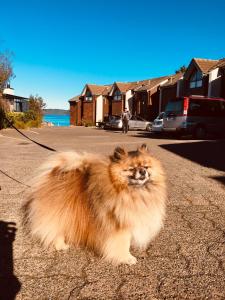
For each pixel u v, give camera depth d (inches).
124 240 26.0
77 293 22.6
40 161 76.5
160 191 26.2
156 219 25.8
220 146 110.7
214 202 45.1
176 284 24.0
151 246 30.4
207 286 23.8
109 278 24.6
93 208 25.1
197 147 109.0
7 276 24.8
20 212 38.9
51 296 22.3
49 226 27.3
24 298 22.0
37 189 28.0
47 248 29.0
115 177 24.3
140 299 22.1
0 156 85.4
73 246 29.1
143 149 26.8
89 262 26.9
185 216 38.9
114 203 24.3
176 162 77.6
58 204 26.9
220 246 30.7
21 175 59.9
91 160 27.0
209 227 35.5
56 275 25.0
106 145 117.5
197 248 30.2
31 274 25.1
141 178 24.2
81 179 26.9
